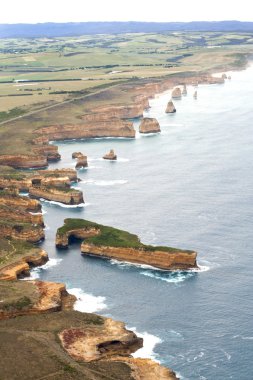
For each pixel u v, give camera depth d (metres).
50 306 134.62
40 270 164.88
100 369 109.81
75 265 168.00
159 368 112.94
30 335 120.00
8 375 105.38
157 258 164.12
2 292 139.12
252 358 120.81
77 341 119.50
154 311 140.25
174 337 129.00
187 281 154.75
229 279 154.38
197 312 139.00
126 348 122.69
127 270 163.62
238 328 131.50
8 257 164.12
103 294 149.62
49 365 109.00
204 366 118.81
